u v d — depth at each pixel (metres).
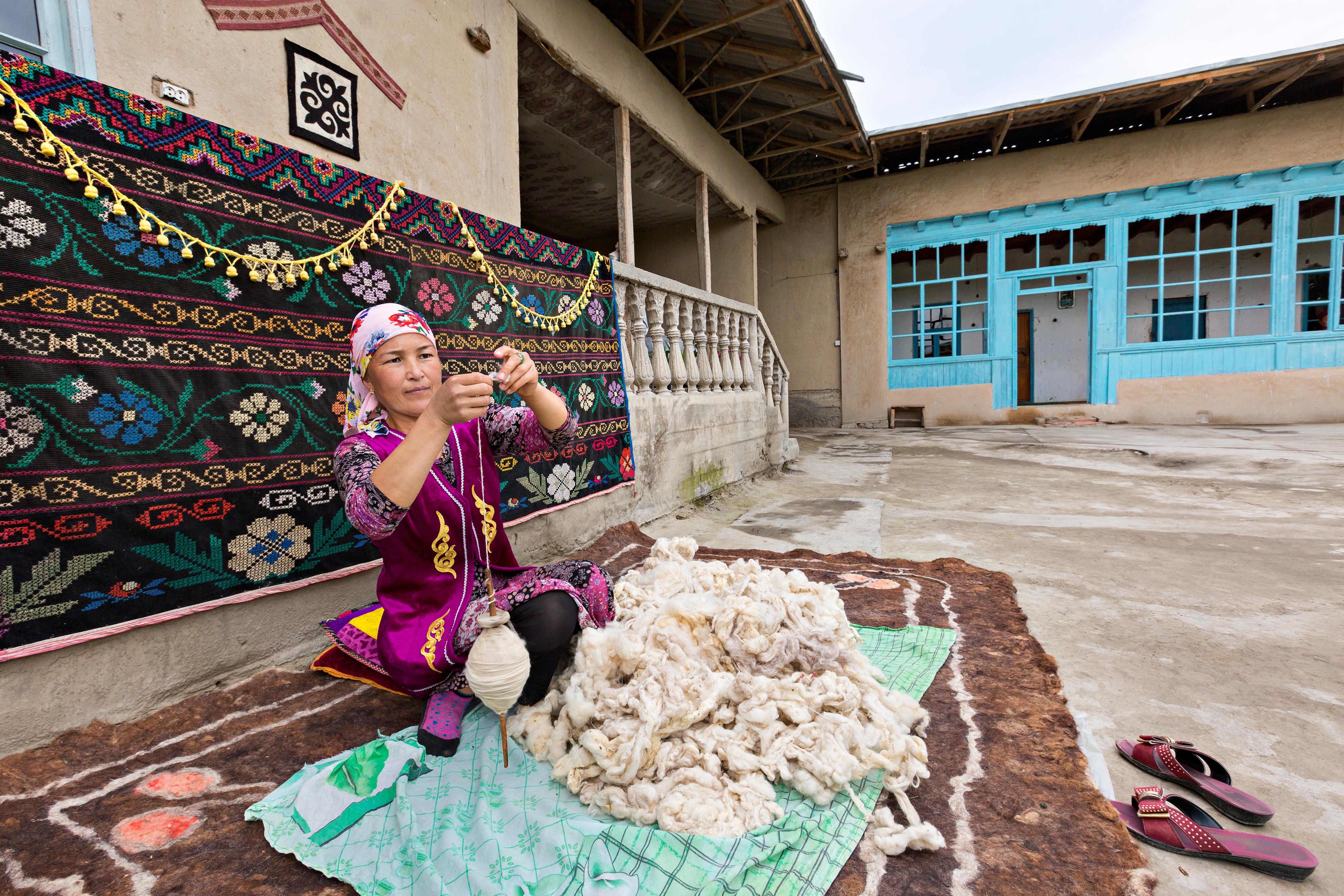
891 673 2.20
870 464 7.90
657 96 6.57
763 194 10.88
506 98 4.18
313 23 2.81
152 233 1.89
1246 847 1.37
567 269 3.74
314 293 2.33
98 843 1.43
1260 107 10.06
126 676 1.89
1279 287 10.60
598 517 4.04
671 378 5.06
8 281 1.62
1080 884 1.29
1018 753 1.73
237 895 1.29
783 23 6.27
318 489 2.34
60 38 2.03
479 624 1.52
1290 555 3.72
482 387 1.47
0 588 1.63
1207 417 11.05
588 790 1.54
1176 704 2.06
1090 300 11.48
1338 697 2.08
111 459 1.81
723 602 1.96
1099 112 10.28
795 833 1.40
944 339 14.31
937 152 11.75
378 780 1.59
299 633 2.33
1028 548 3.97
